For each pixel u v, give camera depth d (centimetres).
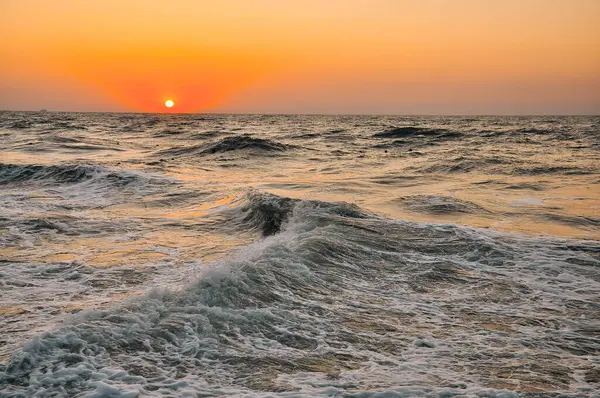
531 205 1512
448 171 2303
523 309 731
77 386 470
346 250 959
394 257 952
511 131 5359
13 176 2052
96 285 822
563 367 554
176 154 3133
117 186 1834
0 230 1184
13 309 705
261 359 549
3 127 6247
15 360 505
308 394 478
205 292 694
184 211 1461
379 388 494
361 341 611
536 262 940
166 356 540
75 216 1360
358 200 1568
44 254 1004
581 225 1255
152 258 989
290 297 731
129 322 596
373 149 3497
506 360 568
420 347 600
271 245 949
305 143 4000
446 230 1125
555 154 3031
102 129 6209
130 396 457
